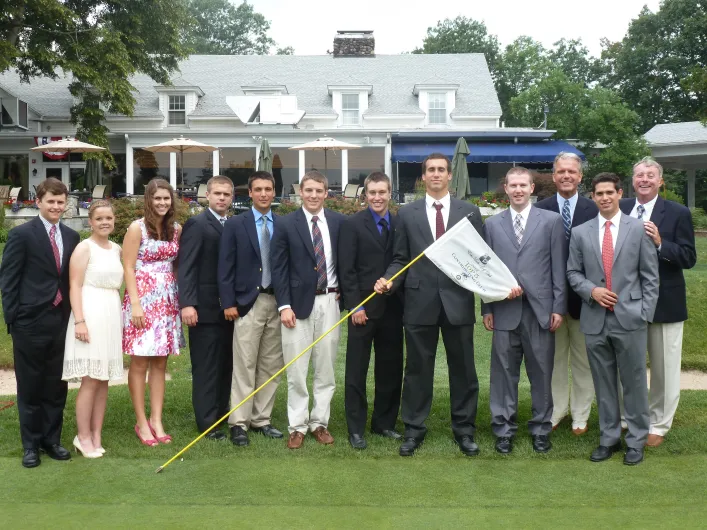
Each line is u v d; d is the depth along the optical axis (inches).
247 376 197.9
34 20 852.6
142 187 1000.2
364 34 1218.6
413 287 189.3
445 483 164.1
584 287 182.2
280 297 191.2
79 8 895.1
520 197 190.5
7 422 211.0
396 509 148.6
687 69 1584.6
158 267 193.9
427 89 1055.6
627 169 1007.0
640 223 181.2
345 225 194.7
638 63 1648.6
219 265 196.2
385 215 198.1
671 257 184.5
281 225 193.3
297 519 143.1
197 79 1127.6
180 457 182.1
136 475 169.3
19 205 727.7
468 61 1186.0
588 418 216.4
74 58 852.6
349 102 1055.6
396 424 213.3
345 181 967.0
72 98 1071.0
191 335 201.8
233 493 157.8
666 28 1641.2
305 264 192.7
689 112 1598.2
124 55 868.6
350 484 163.5
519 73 1662.2
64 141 796.0
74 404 228.1
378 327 197.5
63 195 181.5
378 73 1151.6
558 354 206.8
